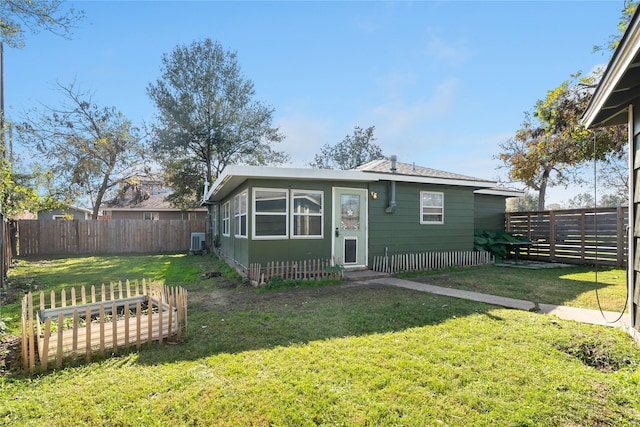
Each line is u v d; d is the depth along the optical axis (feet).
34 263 39.70
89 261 41.81
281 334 13.97
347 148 112.06
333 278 26.81
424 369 10.48
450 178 34.17
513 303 19.08
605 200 82.23
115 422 8.01
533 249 41.91
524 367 10.57
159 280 27.89
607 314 16.74
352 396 8.99
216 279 28.04
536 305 18.48
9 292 23.18
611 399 8.80
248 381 9.84
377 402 8.71
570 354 12.07
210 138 63.36
